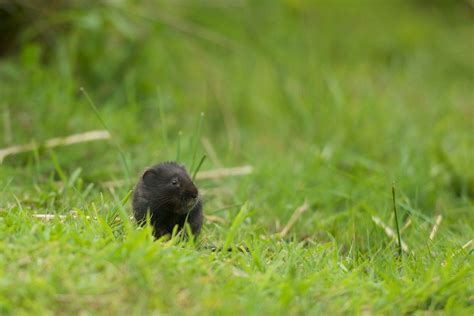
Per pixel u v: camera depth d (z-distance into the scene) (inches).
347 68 773.3
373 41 872.9
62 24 614.5
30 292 249.0
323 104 628.4
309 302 265.7
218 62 710.5
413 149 555.5
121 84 620.7
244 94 665.6
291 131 626.5
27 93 552.1
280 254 326.6
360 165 542.3
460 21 950.4
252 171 498.3
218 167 511.5
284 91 654.5
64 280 257.8
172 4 699.4
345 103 639.1
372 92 685.9
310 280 280.7
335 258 324.2
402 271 323.3
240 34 766.5
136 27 643.5
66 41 612.4
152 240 294.2
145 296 254.4
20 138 503.2
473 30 916.6
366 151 581.6
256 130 640.4
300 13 828.6
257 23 806.5
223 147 583.5
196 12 776.3
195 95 669.3
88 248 281.9
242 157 565.6
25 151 474.6
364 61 814.5
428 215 464.4
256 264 301.0
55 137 515.8
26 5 589.6
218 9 802.2
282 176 508.7
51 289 250.2
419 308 273.3
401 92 716.0
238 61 719.7
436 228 397.1
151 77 650.2
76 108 548.7
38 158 460.8
